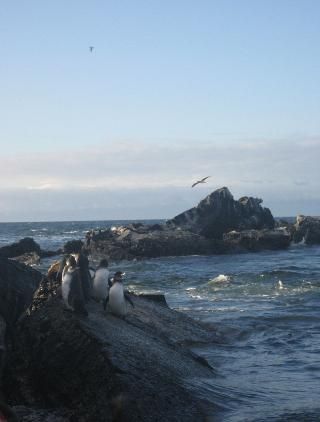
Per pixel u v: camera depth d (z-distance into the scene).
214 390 10.95
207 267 45.22
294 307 23.06
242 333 17.66
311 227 70.81
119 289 13.63
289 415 9.84
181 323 16.78
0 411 5.01
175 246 55.91
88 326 11.32
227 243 58.97
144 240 55.22
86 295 14.52
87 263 15.23
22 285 16.38
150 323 15.37
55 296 12.70
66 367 10.27
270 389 11.66
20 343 11.36
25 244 56.91
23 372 10.74
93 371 9.89
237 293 28.27
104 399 9.29
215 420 9.59
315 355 14.94
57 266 15.27
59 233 125.62
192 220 65.38
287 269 41.31
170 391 10.00
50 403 10.11
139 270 44.03
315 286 30.20
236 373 13.06
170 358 11.84
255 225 68.81
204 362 13.09
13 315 15.23
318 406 10.40
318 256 55.16
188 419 9.38
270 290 28.94
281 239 63.09
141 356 10.87
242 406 10.38
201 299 26.06
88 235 59.12
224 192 68.12
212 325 18.06
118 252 53.91
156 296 18.62
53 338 10.95
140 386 9.58
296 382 12.27
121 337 11.60
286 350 15.52
